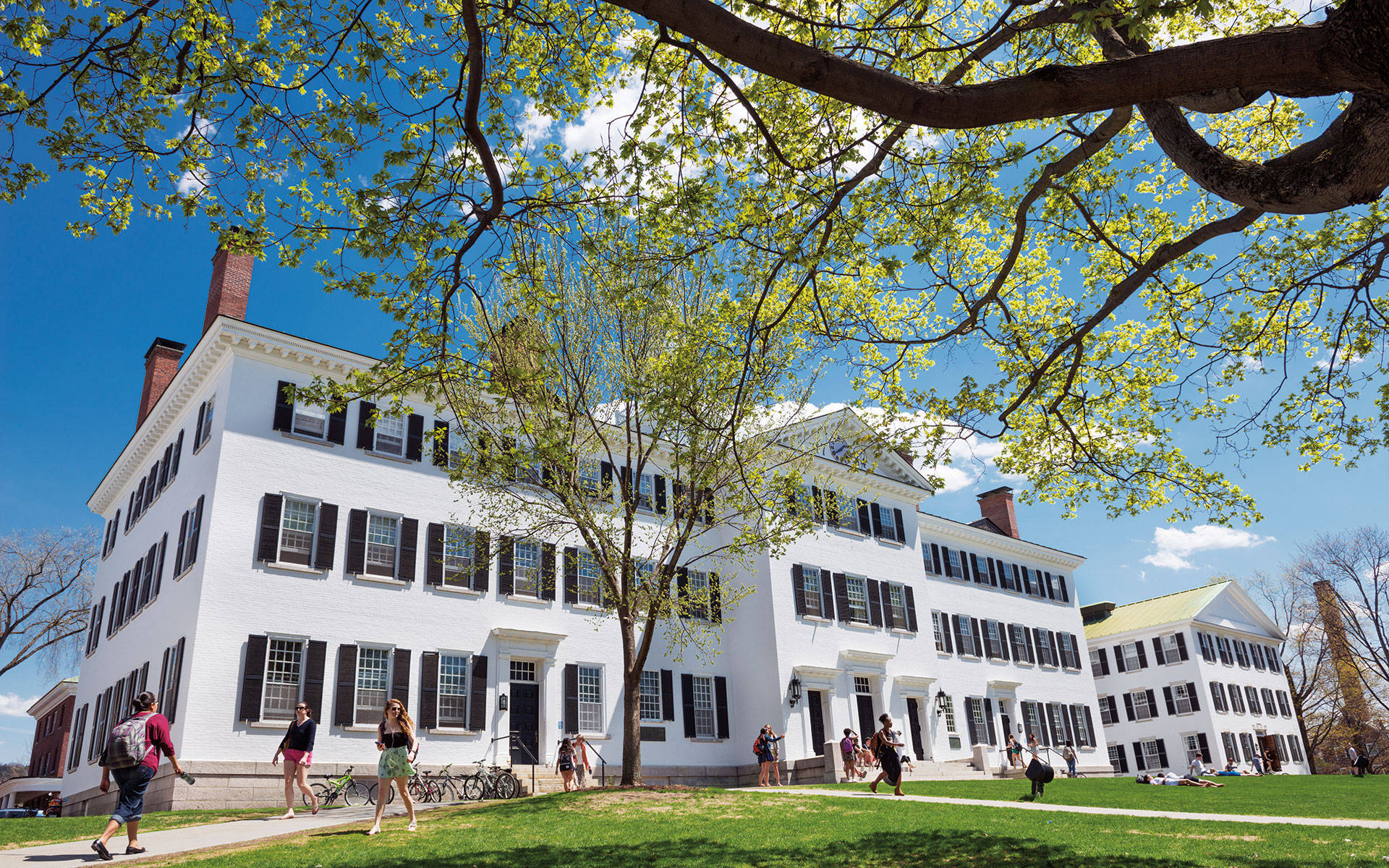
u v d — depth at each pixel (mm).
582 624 28844
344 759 22828
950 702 37906
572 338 20703
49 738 49531
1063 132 10930
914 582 38562
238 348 24453
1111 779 31047
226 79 9273
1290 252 14359
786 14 9281
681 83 10938
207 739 21094
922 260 11023
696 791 19344
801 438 23000
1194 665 54500
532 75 11117
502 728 25953
